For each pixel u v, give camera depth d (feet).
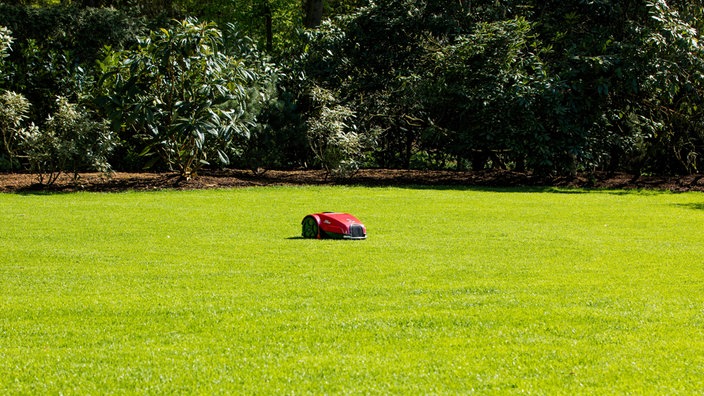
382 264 26.63
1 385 14.16
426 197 52.19
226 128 56.13
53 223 37.32
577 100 65.05
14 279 23.97
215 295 21.50
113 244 31.17
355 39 74.23
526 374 14.73
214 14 104.94
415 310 19.75
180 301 20.72
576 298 21.30
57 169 59.82
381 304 20.34
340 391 13.75
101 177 60.54
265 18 102.83
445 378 14.47
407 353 15.99
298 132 66.80
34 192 52.95
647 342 16.90
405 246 30.78
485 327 18.08
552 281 23.81
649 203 50.08
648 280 24.08
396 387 13.94
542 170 66.59
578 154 63.93
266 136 65.21
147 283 23.35
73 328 18.08
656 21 64.85
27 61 67.21
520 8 72.43
